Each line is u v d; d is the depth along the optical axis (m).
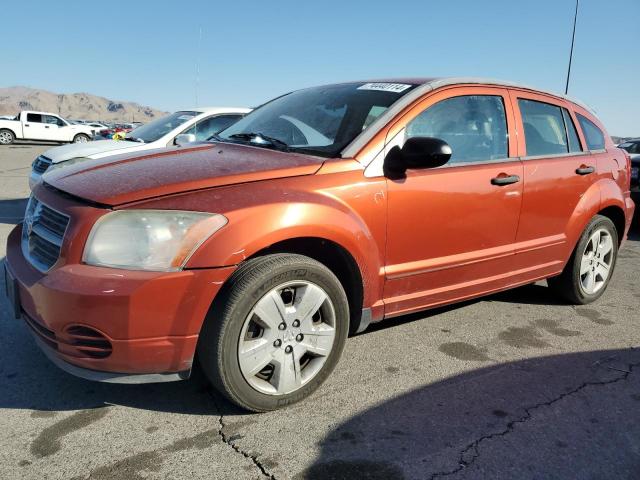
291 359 2.73
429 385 3.09
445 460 2.41
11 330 3.61
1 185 11.24
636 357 3.59
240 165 2.87
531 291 4.98
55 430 2.54
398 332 3.85
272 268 2.57
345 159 3.00
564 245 4.24
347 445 2.49
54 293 2.37
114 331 2.35
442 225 3.34
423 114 3.34
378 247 3.08
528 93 4.10
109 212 2.44
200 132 7.56
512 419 2.77
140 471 2.26
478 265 3.62
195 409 2.76
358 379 3.13
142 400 2.83
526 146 3.94
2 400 2.78
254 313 2.57
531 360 3.48
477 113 3.67
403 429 2.64
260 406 2.68
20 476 2.21
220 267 2.44
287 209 2.63
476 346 3.66
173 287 2.38
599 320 4.28
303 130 3.46
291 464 2.34
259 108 4.35
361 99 3.52
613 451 2.54
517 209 3.77
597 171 4.45
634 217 8.39
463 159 3.51
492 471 2.35
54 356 2.53
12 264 2.82
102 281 2.34
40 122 27.66
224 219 2.49
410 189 3.16
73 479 2.20
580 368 3.39
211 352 2.52
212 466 2.31
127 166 2.96
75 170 3.04
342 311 2.89
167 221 2.43
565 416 2.82
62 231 2.55
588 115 4.68
